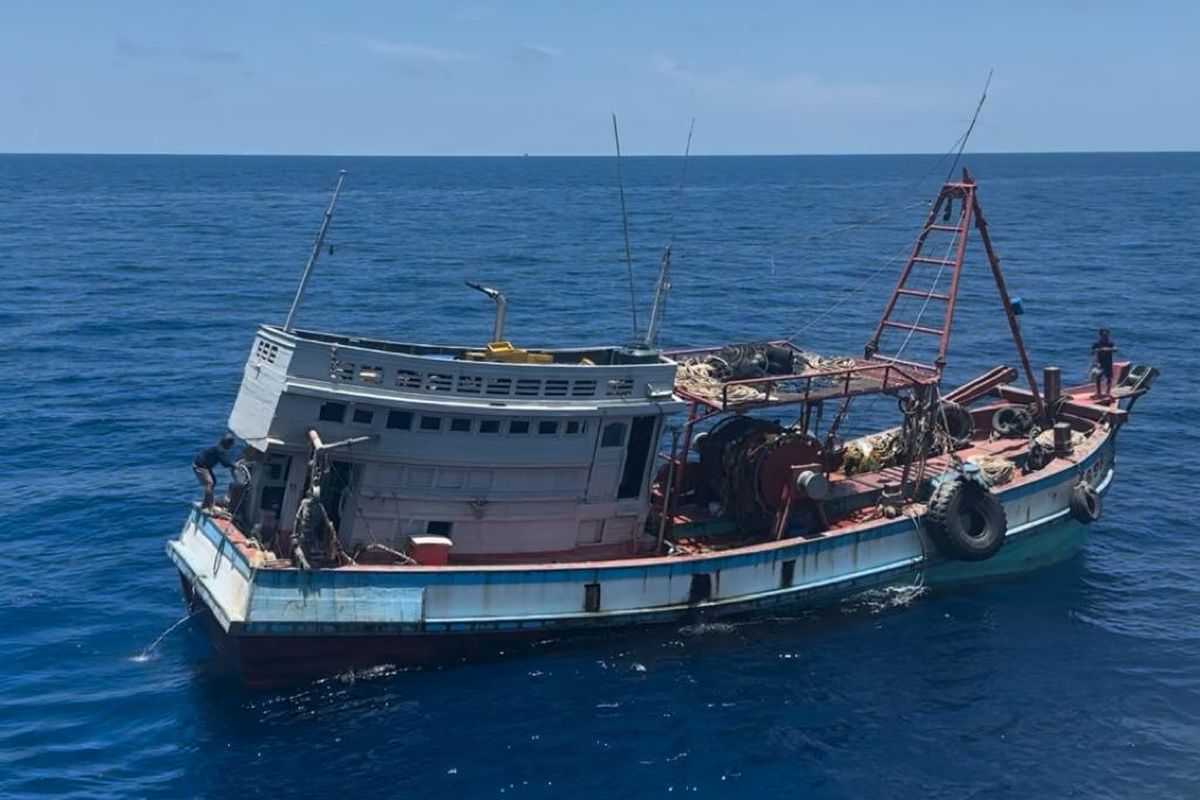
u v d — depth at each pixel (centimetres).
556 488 2412
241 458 2361
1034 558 2898
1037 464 2991
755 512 2611
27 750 1994
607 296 7419
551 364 2414
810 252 10225
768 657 2377
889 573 2664
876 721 2138
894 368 2745
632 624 2395
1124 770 1972
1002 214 15675
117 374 4972
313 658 2177
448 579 2223
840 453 2939
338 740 2036
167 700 2170
